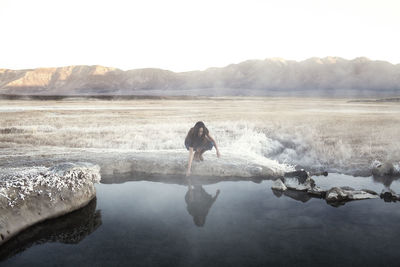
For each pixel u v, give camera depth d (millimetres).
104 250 3977
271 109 42219
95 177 6504
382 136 14328
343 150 10820
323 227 4672
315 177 8078
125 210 5477
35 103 57719
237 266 3521
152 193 6531
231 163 8188
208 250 3924
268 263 3594
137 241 4223
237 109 41844
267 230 4543
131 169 8195
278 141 13562
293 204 5816
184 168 8047
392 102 75562
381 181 7668
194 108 44156
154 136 14867
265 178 7773
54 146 11391
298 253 3842
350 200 6109
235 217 5121
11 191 4996
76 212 5469
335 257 3740
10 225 4488
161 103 66000
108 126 19109
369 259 3699
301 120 23125
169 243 4133
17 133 15539
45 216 5059
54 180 5621
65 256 3883
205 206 5648
